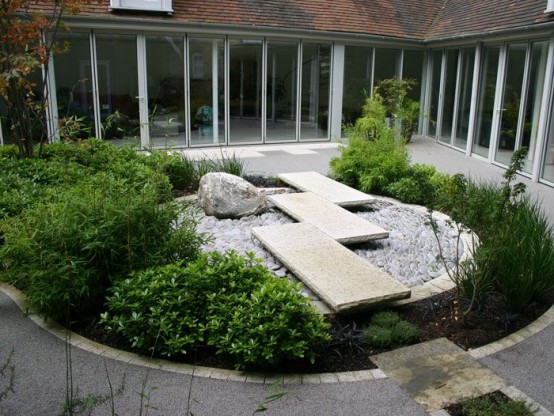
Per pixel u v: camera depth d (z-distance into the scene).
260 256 5.18
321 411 2.85
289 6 13.30
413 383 3.12
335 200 6.89
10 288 4.39
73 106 11.27
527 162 9.85
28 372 3.17
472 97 11.99
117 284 3.70
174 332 3.33
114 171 7.00
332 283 4.17
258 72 12.88
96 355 3.37
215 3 12.46
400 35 14.15
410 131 13.96
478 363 3.35
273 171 9.80
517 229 4.41
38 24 7.46
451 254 5.44
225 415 2.80
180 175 7.78
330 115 13.97
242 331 3.24
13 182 6.05
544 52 9.32
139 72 11.69
